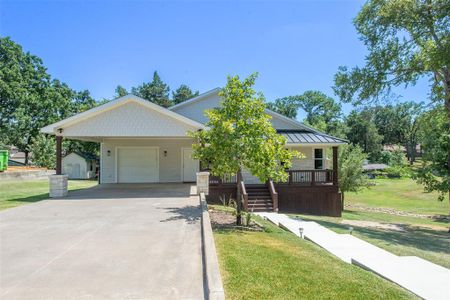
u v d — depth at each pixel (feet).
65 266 16.20
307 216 52.16
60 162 45.70
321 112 217.77
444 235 44.57
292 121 66.54
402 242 34.22
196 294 13.05
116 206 35.65
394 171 146.00
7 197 45.32
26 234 22.91
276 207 52.54
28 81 127.34
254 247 21.11
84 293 13.04
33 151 111.86
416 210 81.92
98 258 17.48
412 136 209.15
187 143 66.54
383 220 61.41
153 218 28.71
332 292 13.79
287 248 21.53
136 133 46.19
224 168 31.14
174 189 52.95
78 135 45.68
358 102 63.77
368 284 14.99
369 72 60.80
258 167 30.48
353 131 208.33
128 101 46.09
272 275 15.56
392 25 56.18
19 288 13.52
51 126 44.62
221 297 12.19
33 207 35.17
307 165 63.62
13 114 117.08
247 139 30.27
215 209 39.75
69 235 22.58
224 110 32.32
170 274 15.17
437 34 53.52
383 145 242.37
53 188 44.16
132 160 66.03
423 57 56.13
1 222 27.14
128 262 16.84
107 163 65.62
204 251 18.72
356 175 77.97
